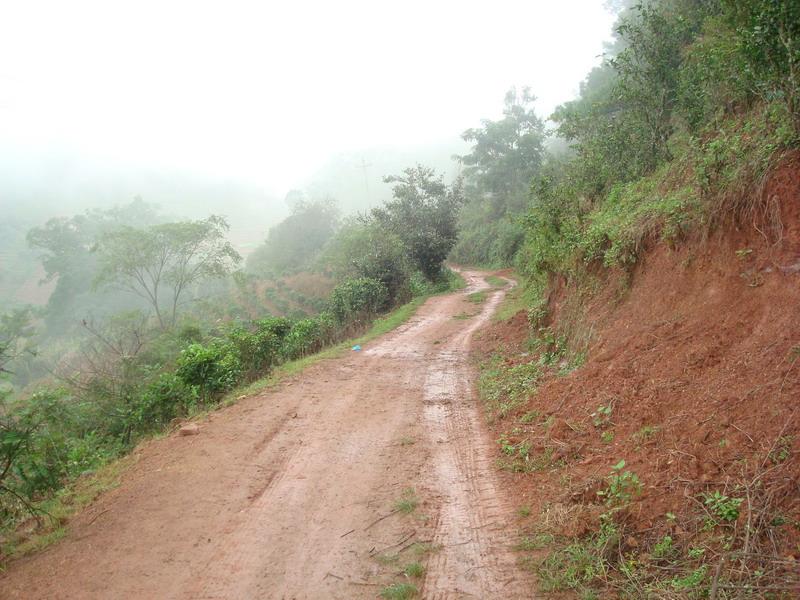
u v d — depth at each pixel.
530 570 3.91
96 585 4.02
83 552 4.51
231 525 4.79
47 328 49.00
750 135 6.50
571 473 5.05
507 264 42.09
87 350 21.17
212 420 7.79
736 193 5.77
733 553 3.26
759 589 3.04
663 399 5.20
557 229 11.20
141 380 11.69
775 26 5.95
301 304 46.09
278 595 3.81
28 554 4.66
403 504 5.03
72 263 49.97
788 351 4.38
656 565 3.59
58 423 7.02
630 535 3.92
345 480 5.64
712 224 6.12
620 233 8.25
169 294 51.88
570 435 5.75
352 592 3.81
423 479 5.60
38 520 5.21
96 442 8.86
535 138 52.69
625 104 13.71
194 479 5.75
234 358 10.68
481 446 6.44
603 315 8.02
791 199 5.14
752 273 5.39
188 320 24.42
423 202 30.92
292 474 5.83
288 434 7.05
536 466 5.48
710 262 6.08
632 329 6.90
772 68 6.12
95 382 11.05
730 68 7.80
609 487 4.55
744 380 4.58
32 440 6.18
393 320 18.11
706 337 5.45
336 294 22.05
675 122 12.16
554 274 10.98
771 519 3.44
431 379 9.91
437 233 30.39
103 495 5.66
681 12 12.97
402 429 7.17
